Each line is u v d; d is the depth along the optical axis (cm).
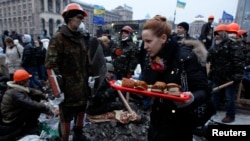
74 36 232
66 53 230
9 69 550
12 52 555
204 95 109
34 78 555
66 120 252
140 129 310
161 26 111
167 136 121
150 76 126
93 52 261
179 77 113
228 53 331
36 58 581
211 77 364
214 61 356
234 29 333
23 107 286
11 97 281
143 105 392
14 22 5053
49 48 226
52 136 284
